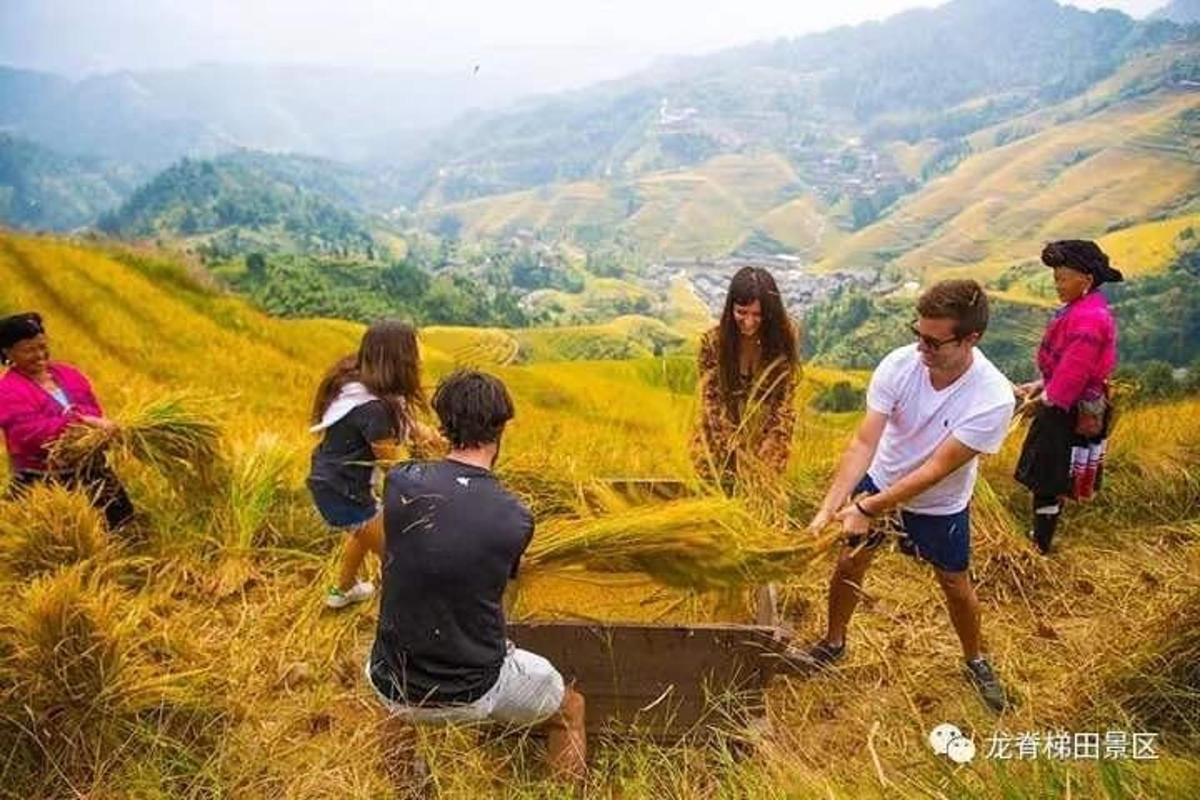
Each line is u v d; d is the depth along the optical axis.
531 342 130.88
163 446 5.67
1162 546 5.60
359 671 4.44
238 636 4.79
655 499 4.98
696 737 3.83
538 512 4.92
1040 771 3.08
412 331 4.69
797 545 3.86
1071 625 4.90
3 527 4.99
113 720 3.80
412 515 3.29
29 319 5.39
